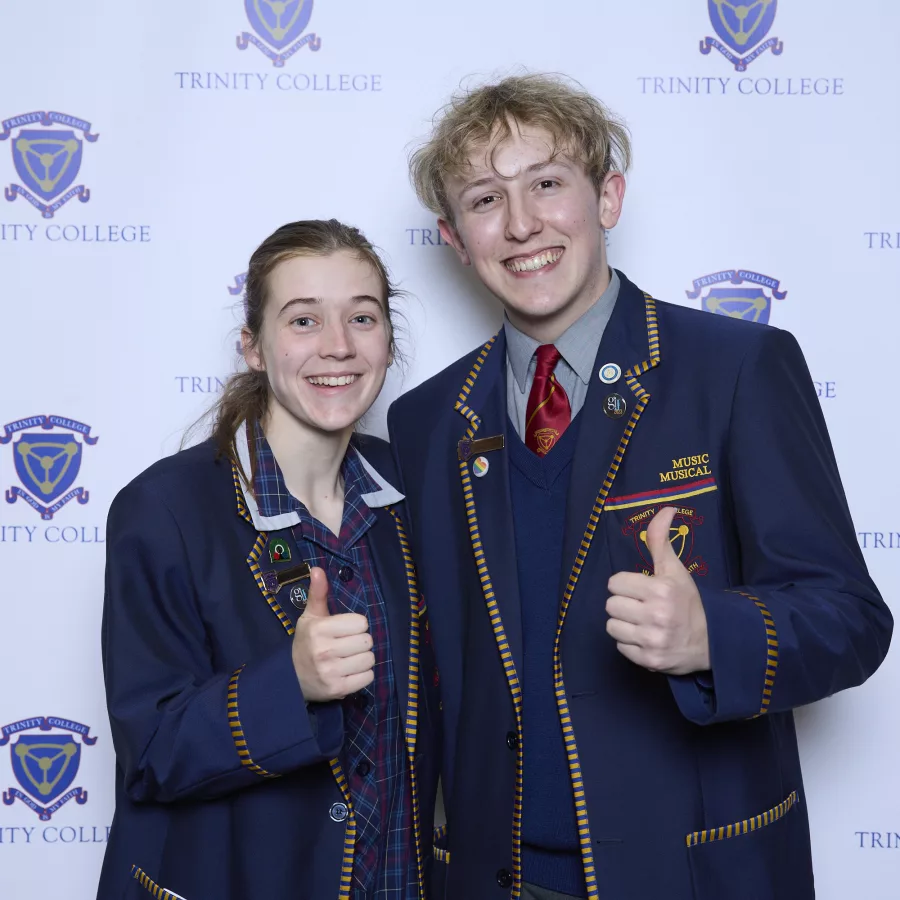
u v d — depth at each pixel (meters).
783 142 1.84
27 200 1.84
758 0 1.83
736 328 1.37
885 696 1.85
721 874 1.24
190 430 1.66
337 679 1.13
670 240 1.86
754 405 1.29
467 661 1.40
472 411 1.47
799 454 1.28
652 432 1.33
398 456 1.55
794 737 1.45
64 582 1.87
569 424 1.38
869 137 1.83
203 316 1.86
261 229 1.86
